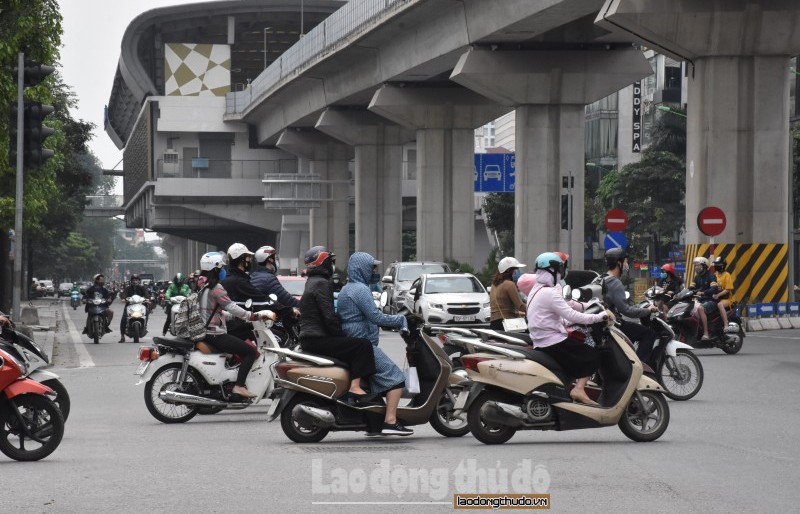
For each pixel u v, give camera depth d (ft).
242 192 489.67
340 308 61.00
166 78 517.55
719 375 97.96
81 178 346.74
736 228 169.17
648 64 232.53
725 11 165.27
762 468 50.55
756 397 81.76
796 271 310.86
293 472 50.01
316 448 58.59
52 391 54.95
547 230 232.12
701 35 166.71
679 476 48.32
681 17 165.58
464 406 58.85
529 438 62.28
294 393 60.90
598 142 499.10
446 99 287.89
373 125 351.87
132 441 62.28
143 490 45.60
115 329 218.18
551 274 59.67
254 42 625.00
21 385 53.83
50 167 184.96
